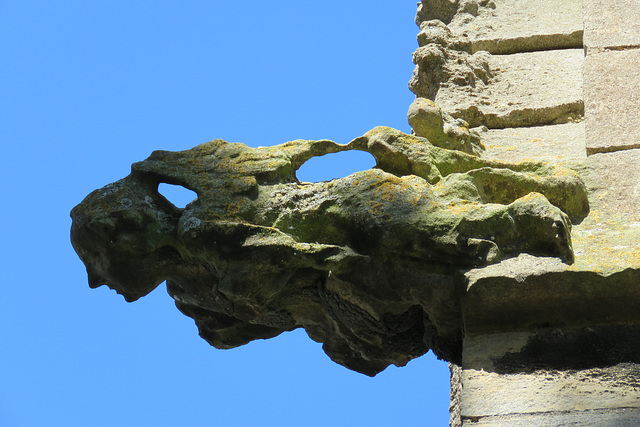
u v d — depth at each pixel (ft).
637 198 48.47
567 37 64.03
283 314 47.44
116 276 45.57
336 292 45.21
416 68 63.46
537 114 58.34
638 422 39.81
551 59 62.85
